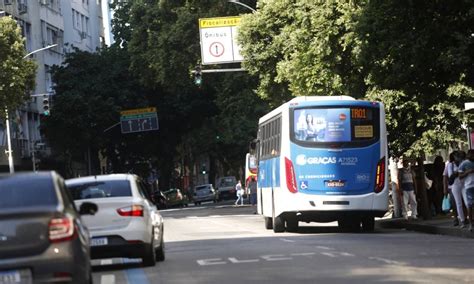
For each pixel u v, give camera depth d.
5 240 13.95
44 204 14.50
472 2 32.78
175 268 23.33
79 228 14.50
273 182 39.38
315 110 36.72
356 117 36.72
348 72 44.88
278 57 62.53
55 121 99.38
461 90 41.44
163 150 107.50
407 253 25.00
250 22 62.66
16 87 58.31
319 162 36.53
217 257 26.09
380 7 34.41
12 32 58.88
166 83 80.00
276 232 39.25
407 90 36.75
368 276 19.38
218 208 83.88
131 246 23.06
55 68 101.56
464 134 44.53
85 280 14.34
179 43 77.38
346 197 36.47
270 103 67.00
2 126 84.31
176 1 80.19
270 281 19.11
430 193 44.19
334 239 32.34
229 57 68.75
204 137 105.06
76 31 119.31
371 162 36.66
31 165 93.19
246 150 114.31
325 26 43.94
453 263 21.77
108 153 108.38
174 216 66.62
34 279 13.84
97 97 99.31
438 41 34.25
